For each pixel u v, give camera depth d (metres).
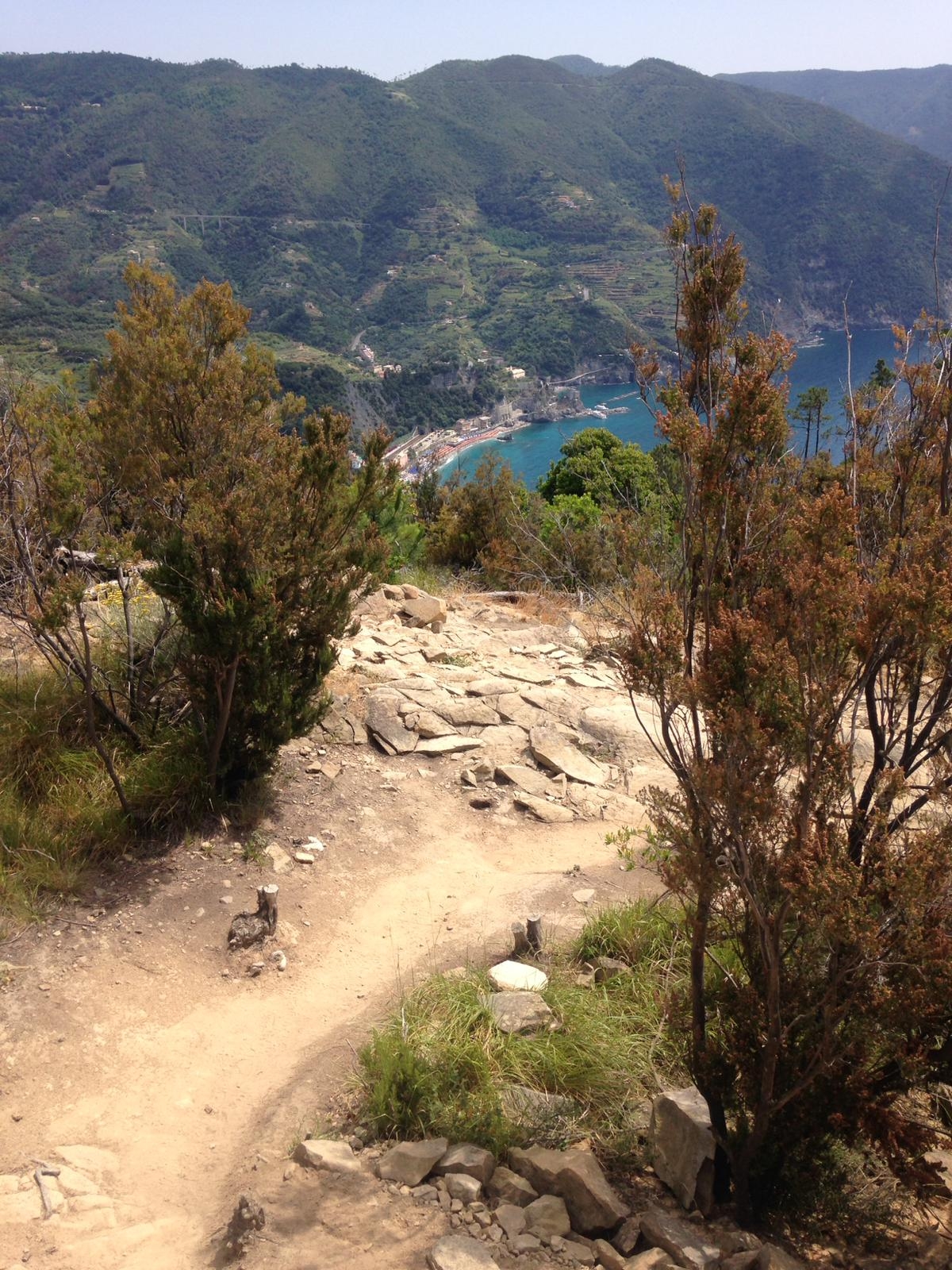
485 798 6.97
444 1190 3.29
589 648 10.19
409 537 13.79
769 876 3.01
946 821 3.14
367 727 7.63
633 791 7.35
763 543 3.44
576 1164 3.31
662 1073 4.05
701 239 3.60
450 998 4.39
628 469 24.80
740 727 2.87
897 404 4.38
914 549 3.35
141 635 6.70
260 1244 2.99
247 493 5.52
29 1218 3.24
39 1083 4.00
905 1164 3.08
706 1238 3.09
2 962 4.61
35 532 5.73
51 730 6.07
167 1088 4.10
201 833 5.88
